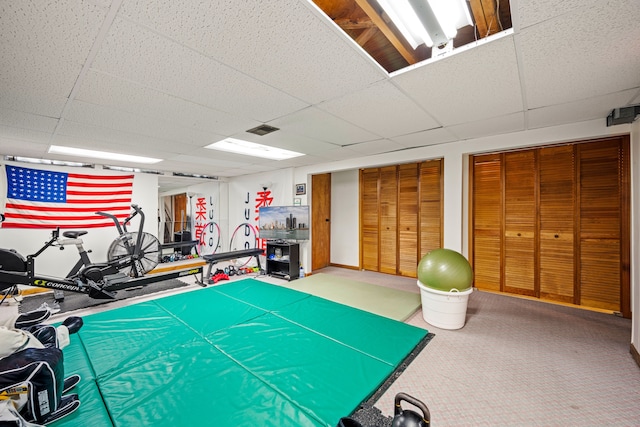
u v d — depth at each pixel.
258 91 1.96
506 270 3.72
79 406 1.61
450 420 1.60
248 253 5.28
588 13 1.18
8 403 1.32
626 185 2.94
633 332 2.29
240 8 1.13
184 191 8.32
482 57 1.54
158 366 2.04
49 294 4.11
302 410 1.61
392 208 5.07
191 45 1.39
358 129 2.94
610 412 1.66
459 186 3.63
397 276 5.00
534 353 2.32
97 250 4.84
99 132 2.87
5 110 2.22
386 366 2.07
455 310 2.76
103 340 2.45
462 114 2.52
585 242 3.19
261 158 4.51
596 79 1.82
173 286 4.54
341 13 1.42
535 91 2.01
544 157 3.41
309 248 5.27
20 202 4.13
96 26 1.22
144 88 1.87
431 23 1.36
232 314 3.10
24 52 1.41
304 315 3.06
